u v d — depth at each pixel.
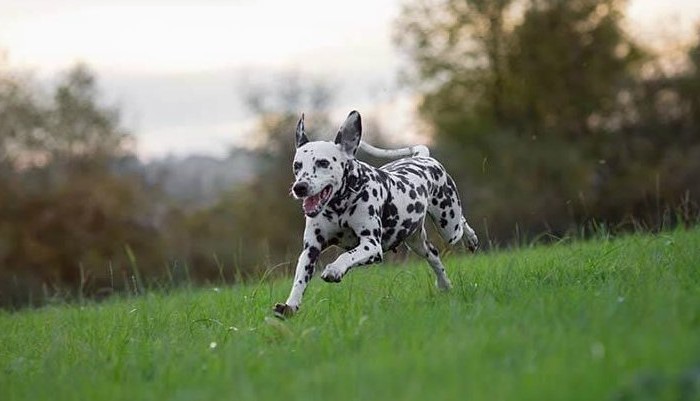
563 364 6.42
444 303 9.71
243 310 11.59
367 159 38.25
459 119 50.12
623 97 47.62
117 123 51.72
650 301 7.94
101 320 12.94
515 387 6.07
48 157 50.25
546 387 5.99
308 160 10.31
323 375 6.98
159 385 7.75
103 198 46.78
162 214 47.91
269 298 12.41
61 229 45.75
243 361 7.89
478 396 5.95
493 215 42.19
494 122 51.09
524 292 9.56
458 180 46.88
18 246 44.84
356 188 10.45
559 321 7.64
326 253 22.94
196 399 6.91
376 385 6.47
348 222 10.50
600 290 9.09
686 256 10.95
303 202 10.34
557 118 50.19
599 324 7.31
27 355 10.52
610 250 12.17
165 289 16.55
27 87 50.62
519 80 50.78
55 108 50.88
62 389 8.08
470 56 51.44
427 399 6.02
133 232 46.56
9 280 43.06
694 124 45.44
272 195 48.00
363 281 12.93
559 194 42.62
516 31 50.62
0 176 47.12
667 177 40.84
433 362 6.80
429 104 51.88
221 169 50.78
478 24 51.22
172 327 10.91
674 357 6.14
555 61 49.91
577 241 16.61
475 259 15.31
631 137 45.88
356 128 10.43
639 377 5.77
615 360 6.29
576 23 50.19
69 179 48.22
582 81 49.41
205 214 47.66
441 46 51.66
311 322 9.70
